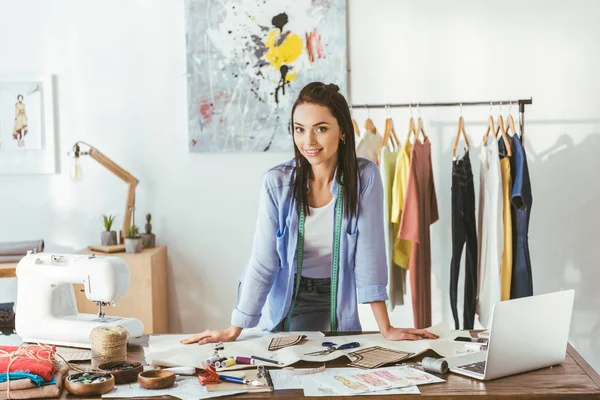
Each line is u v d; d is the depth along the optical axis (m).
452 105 3.63
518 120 3.89
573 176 3.90
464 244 3.91
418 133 3.57
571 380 1.82
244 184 4.00
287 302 2.40
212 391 1.75
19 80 3.95
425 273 3.56
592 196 3.90
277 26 3.90
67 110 3.99
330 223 2.32
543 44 3.87
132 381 1.85
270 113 3.94
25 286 2.22
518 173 3.40
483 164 3.49
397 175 3.49
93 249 3.81
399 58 3.90
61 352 2.11
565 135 3.89
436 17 3.89
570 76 3.87
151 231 3.99
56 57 3.97
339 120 2.13
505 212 3.46
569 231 3.92
